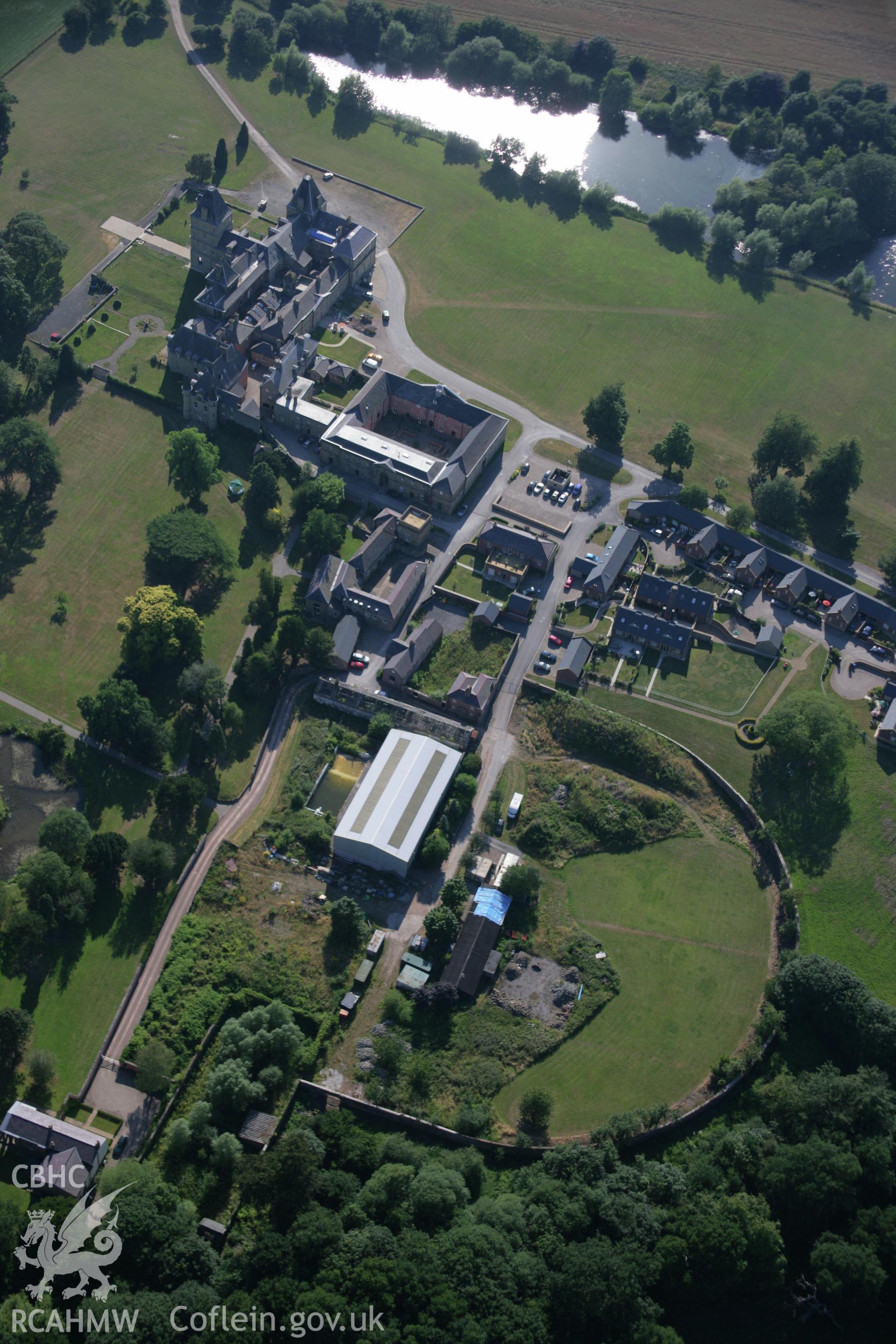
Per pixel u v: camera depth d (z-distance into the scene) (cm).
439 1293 15850
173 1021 19712
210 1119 18375
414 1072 19425
